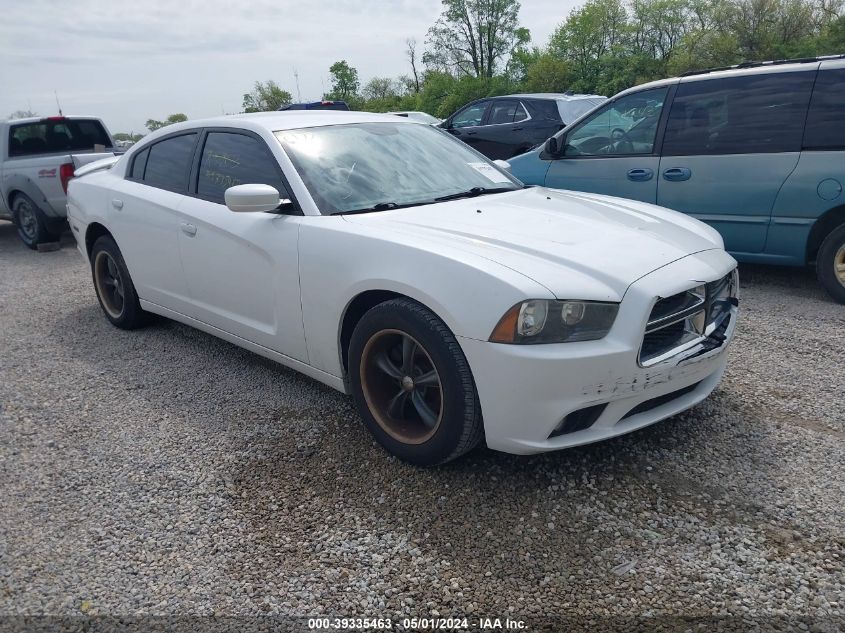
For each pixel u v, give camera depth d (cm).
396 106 6750
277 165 361
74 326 539
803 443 311
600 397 261
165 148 452
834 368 393
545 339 253
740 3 3941
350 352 311
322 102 1595
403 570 241
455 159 414
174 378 421
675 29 4628
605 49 4806
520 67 5459
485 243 289
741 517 261
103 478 309
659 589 226
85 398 397
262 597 232
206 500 288
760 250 550
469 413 271
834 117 502
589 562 240
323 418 356
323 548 254
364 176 363
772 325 472
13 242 996
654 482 285
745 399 357
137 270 467
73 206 525
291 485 296
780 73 528
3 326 549
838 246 508
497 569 239
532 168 679
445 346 269
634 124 607
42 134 927
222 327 404
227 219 376
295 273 333
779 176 524
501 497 279
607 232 312
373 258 296
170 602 231
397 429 305
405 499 281
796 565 234
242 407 375
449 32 6325
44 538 268
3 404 392
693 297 288
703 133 564
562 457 305
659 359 272
